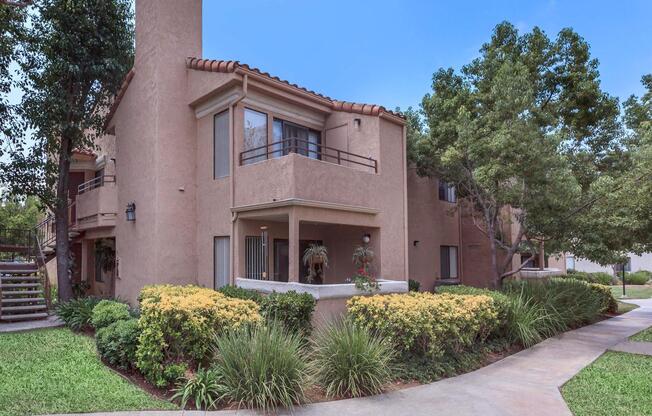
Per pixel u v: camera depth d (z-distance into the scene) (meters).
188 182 13.70
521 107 13.12
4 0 9.95
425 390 7.56
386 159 14.07
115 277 15.99
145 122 13.77
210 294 9.46
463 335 9.21
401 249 14.42
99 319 9.54
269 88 13.02
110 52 16.64
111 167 19.22
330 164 11.99
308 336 9.29
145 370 7.27
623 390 7.66
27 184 15.79
